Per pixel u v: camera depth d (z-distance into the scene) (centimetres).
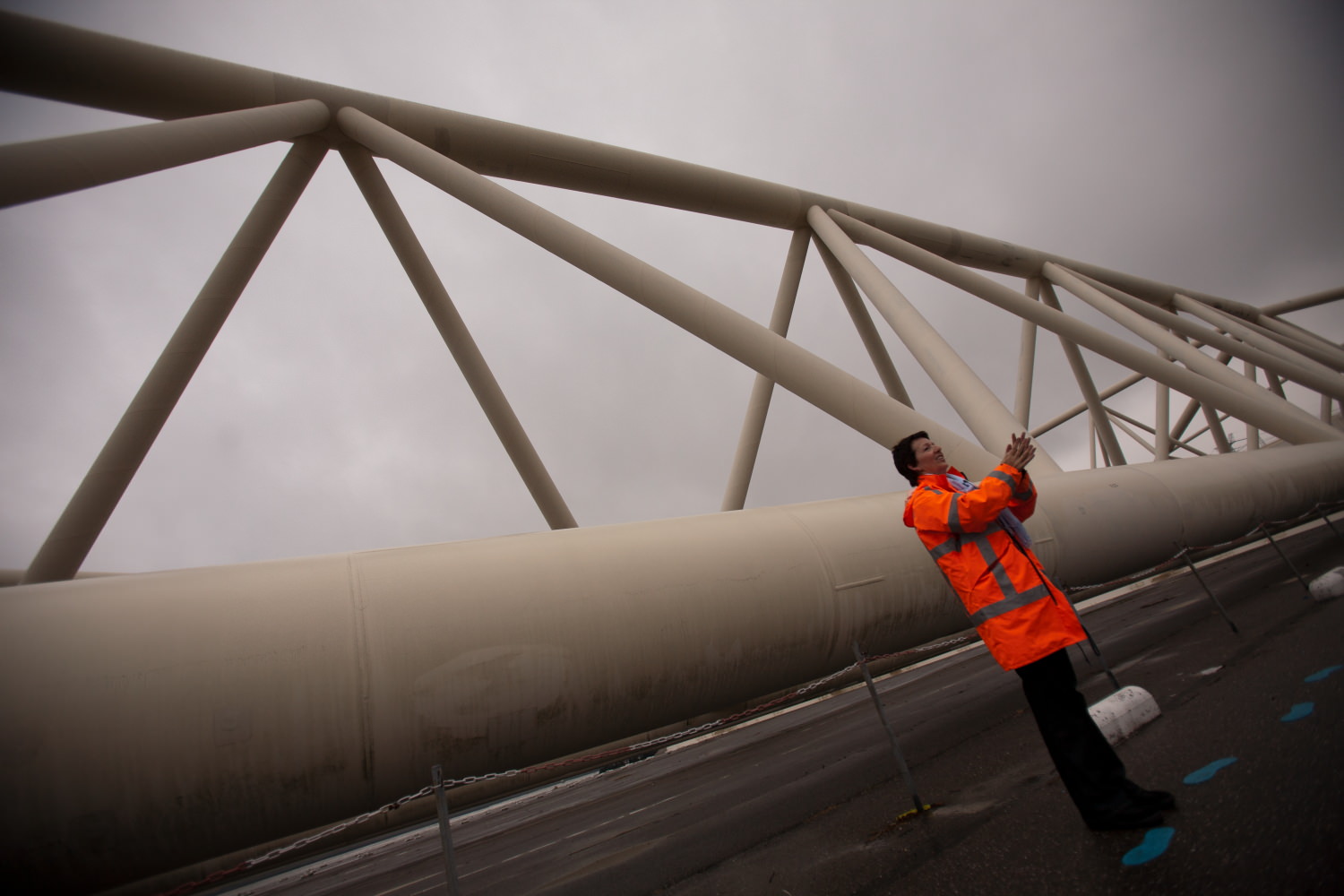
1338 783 198
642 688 320
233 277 723
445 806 261
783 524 393
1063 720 221
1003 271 1491
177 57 705
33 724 225
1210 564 1688
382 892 622
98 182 475
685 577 339
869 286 898
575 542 338
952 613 429
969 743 421
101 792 230
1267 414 908
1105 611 1160
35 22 637
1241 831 187
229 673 249
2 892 226
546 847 581
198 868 601
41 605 246
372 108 819
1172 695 370
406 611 282
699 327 634
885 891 217
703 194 1048
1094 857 199
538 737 302
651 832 457
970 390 719
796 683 385
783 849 298
